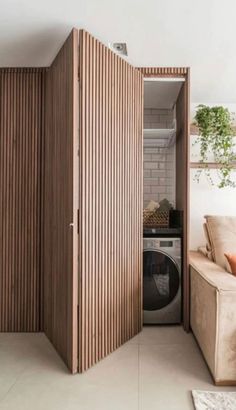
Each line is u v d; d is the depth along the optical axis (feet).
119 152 8.21
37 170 9.37
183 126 9.84
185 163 9.60
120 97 8.25
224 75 9.75
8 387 6.50
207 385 6.58
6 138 9.41
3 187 9.42
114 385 6.57
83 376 6.92
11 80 9.39
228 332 6.55
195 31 7.32
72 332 7.02
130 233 8.68
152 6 6.44
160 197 12.32
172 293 9.80
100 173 7.53
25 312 9.42
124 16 6.79
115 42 7.84
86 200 7.14
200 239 11.98
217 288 6.66
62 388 6.46
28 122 9.38
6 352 8.09
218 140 10.73
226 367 6.54
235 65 9.09
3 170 9.41
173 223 11.11
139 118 9.12
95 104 7.36
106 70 7.70
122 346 8.34
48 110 8.93
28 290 9.41
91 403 5.98
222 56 8.56
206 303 7.30
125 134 8.46
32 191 9.38
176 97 11.31
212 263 9.24
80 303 7.06
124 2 6.32
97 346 7.50
